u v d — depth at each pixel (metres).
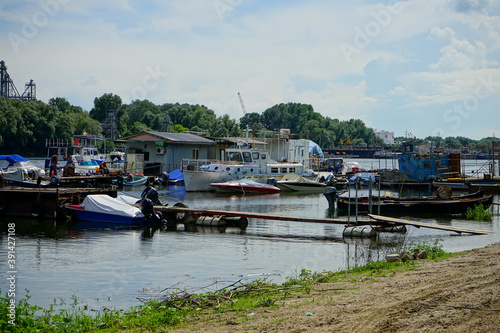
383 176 65.88
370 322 11.02
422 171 64.62
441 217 36.66
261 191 56.66
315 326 11.02
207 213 33.25
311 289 15.35
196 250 24.78
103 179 58.44
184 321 12.70
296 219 30.86
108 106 137.12
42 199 34.44
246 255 23.66
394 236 28.52
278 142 77.25
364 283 15.51
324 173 74.38
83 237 28.02
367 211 39.12
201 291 17.34
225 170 59.56
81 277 19.52
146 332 12.05
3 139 103.25
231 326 11.66
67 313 14.71
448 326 10.48
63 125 112.25
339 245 26.17
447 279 14.91
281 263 22.00
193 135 75.25
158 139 66.69
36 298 16.83
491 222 34.16
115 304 16.16
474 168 106.75
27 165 58.50
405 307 11.95
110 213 32.91
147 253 24.00
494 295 12.57
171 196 52.03
